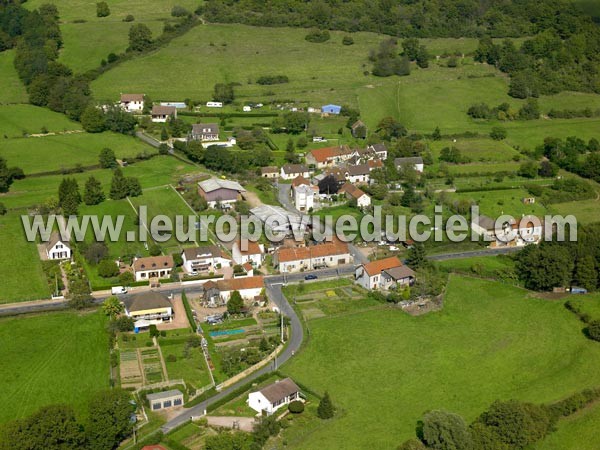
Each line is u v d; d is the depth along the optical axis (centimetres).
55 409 18375
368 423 19975
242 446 18525
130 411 19150
